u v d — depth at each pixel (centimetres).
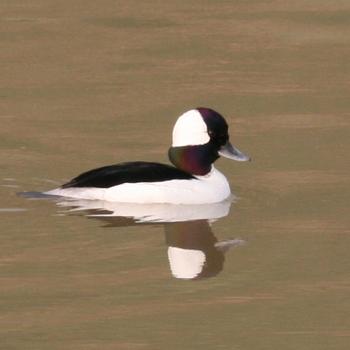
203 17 2895
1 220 1630
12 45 2677
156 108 2252
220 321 1314
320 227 1633
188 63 2542
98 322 1309
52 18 2892
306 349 1243
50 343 1256
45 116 2208
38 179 1850
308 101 2281
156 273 1459
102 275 1450
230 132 2111
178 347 1248
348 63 2525
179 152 1772
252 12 2931
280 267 1486
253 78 2434
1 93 2348
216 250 1546
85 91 2359
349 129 2114
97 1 3044
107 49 2645
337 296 1387
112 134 2100
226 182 1764
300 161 1947
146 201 1698
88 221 1633
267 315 1334
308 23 2830
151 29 2794
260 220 1666
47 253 1520
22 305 1358
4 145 2036
